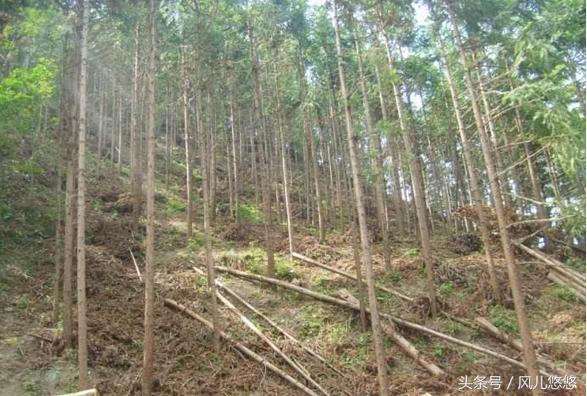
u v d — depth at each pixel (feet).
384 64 35.53
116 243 46.85
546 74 26.96
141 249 47.26
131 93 70.90
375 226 69.00
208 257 35.40
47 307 34.37
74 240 41.88
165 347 32.99
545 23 30.99
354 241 40.42
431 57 53.06
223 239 56.39
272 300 42.19
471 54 36.58
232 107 63.62
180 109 84.84
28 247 41.65
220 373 31.71
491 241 56.54
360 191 29.43
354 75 51.44
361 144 69.21
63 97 34.47
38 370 27.96
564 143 25.32
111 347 30.83
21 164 45.65
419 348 37.04
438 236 68.54
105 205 56.95
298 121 67.67
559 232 55.31
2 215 43.88
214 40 47.78
